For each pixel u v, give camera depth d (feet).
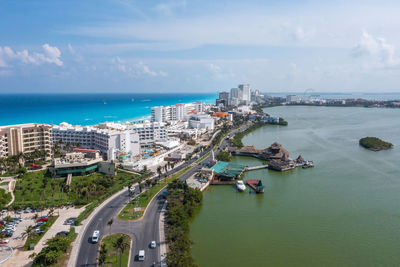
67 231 477.77
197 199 622.54
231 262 424.05
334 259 440.45
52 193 619.67
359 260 439.22
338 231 524.11
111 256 412.36
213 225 539.29
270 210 611.06
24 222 508.94
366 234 515.09
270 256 442.50
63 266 387.14
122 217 534.37
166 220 526.57
